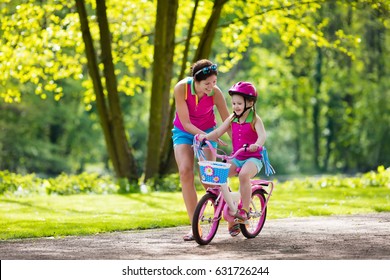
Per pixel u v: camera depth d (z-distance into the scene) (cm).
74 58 2122
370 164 3994
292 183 1967
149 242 859
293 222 1041
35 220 1115
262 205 898
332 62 3192
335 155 4256
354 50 2795
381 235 891
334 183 1941
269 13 2064
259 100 4434
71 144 4156
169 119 1956
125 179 1869
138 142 4472
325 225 998
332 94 4369
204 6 2145
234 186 1847
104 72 1906
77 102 3862
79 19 1866
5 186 1772
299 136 5200
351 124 4125
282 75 4006
